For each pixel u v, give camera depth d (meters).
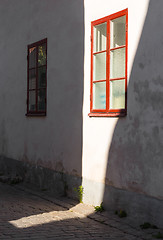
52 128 8.32
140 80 5.78
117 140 6.24
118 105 6.38
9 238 4.91
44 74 8.75
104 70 6.71
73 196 7.49
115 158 6.29
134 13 5.94
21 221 5.88
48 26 8.60
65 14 7.89
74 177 7.46
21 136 9.88
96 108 6.91
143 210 5.64
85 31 7.20
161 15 5.42
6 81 10.95
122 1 6.21
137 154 5.80
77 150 7.38
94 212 6.44
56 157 8.13
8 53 10.86
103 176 6.59
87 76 7.12
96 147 6.80
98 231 5.41
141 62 5.77
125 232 5.34
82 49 7.29
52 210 6.77
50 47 8.48
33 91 9.34
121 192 6.13
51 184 8.34
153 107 5.52
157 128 5.43
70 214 6.44
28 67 9.62
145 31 5.70
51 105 8.37
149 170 5.55
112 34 6.53
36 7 9.22
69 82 7.70
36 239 4.91
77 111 7.40
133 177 5.87
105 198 6.52
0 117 11.30
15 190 8.83
